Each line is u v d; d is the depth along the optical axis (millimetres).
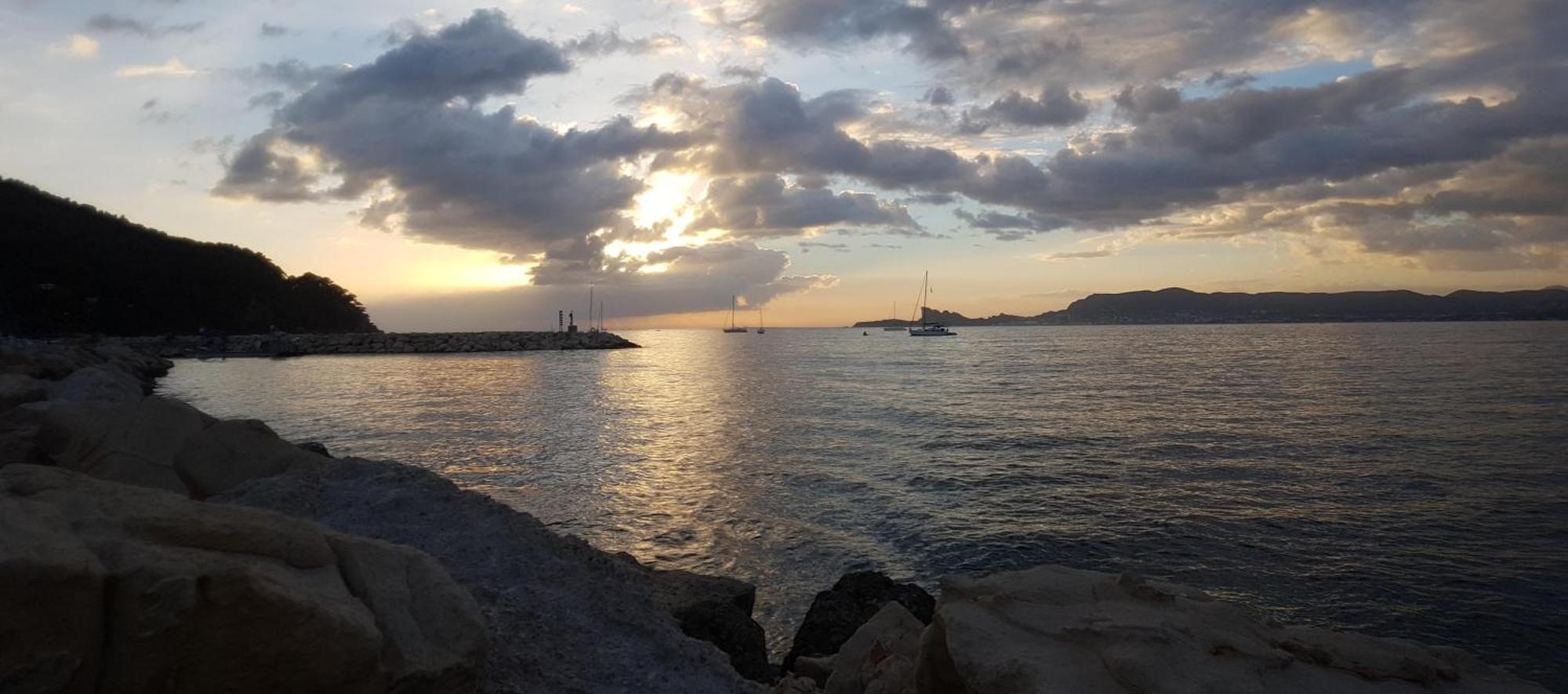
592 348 126375
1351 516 17391
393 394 46469
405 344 103500
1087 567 14258
